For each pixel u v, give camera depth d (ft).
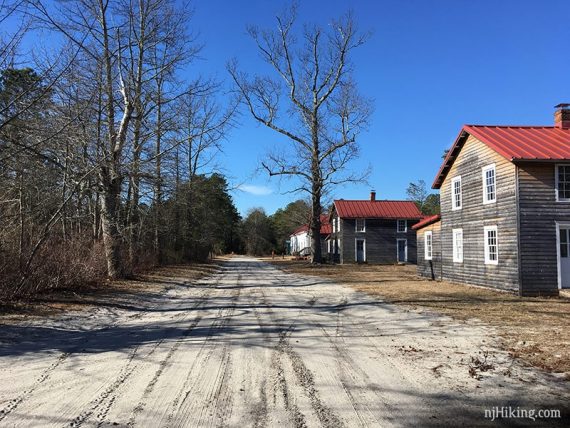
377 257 154.40
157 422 14.82
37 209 46.14
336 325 32.81
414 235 156.87
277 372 20.63
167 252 113.39
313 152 125.08
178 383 18.90
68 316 34.58
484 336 28.58
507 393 17.97
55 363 21.81
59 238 54.24
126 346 25.71
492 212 57.47
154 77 61.93
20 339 26.68
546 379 19.75
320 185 128.06
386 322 33.99
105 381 19.07
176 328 31.55
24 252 40.91
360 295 53.06
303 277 86.63
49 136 40.75
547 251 51.39
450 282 70.64
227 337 28.45
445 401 17.07
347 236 154.61
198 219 138.92
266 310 40.65
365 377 19.98
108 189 60.39
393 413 15.84
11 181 43.57
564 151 52.29
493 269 57.31
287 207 292.40
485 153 59.26
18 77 37.09
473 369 21.22
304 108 124.57
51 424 14.56
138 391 17.84
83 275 51.39
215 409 16.03
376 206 160.97
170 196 78.79
